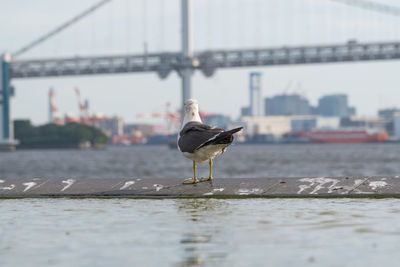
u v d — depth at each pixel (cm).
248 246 602
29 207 925
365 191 1048
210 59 13512
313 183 1099
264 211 848
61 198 1073
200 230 694
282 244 609
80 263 538
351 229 686
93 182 1170
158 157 11338
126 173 5759
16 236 668
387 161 7881
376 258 543
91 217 808
